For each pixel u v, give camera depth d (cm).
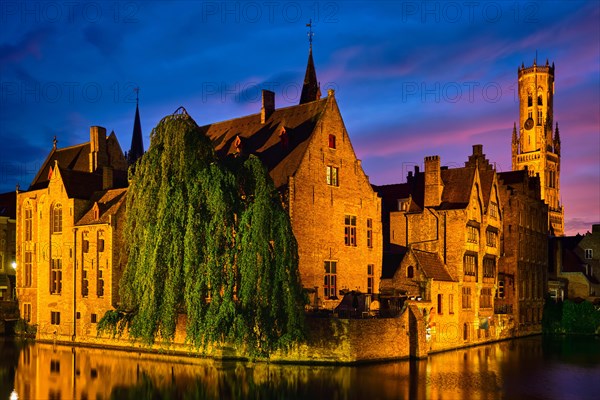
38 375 3916
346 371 4025
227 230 4091
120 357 4588
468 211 5666
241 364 4247
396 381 3775
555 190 18750
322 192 5309
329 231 5344
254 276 4000
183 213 4106
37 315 5966
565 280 8056
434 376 3972
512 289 6625
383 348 4456
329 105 5472
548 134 18612
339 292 5294
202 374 3906
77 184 5919
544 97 18638
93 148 6762
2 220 7288
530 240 7162
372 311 5066
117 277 5300
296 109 5697
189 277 4000
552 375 4138
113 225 5303
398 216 6131
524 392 3575
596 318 7156
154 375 3881
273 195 4175
